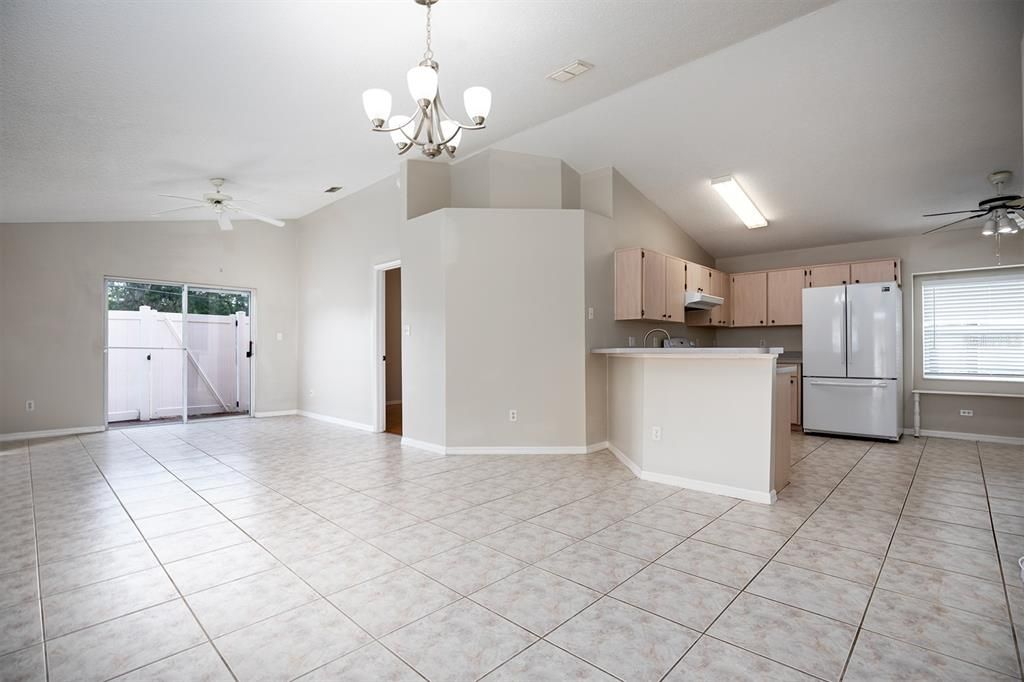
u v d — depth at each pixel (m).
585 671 1.65
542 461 4.59
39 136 3.63
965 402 5.80
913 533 2.85
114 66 2.91
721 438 3.60
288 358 7.93
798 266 6.95
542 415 4.91
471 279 4.91
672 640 1.82
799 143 4.57
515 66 3.54
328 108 3.83
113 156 4.17
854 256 6.53
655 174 5.41
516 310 4.91
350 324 6.79
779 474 3.64
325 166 5.29
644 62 3.65
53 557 2.55
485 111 2.67
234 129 4.00
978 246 5.73
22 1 2.30
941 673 1.63
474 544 2.70
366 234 6.46
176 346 7.05
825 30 3.33
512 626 1.92
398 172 5.80
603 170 5.38
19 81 2.92
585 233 4.95
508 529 2.92
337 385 7.06
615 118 4.53
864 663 1.69
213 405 7.35
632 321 5.62
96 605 2.08
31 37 2.56
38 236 5.93
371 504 3.38
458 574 2.35
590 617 1.98
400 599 2.12
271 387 7.75
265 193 6.13
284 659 1.72
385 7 2.72
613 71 3.75
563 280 4.92
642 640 1.82
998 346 5.69
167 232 6.84
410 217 5.33
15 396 5.79
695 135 4.69
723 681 1.60
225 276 7.33
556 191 5.23
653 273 5.35
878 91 3.82
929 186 4.93
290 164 5.05
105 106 3.35
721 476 3.60
